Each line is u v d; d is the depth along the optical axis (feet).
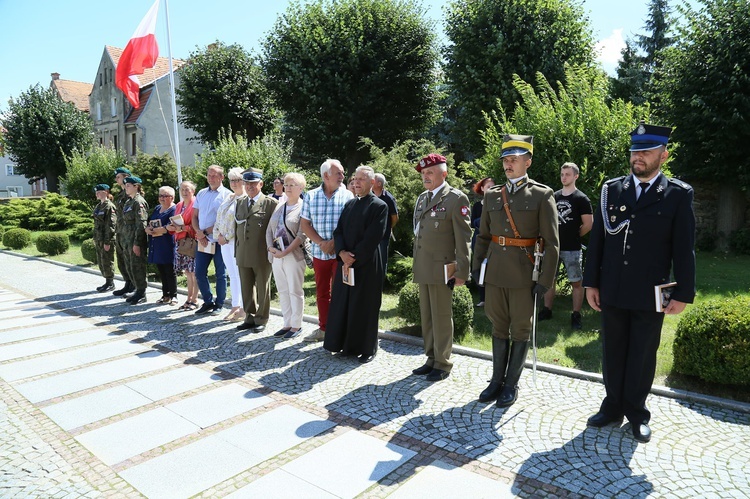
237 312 22.26
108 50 111.96
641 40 93.50
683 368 14.43
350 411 12.92
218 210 22.15
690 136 43.06
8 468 10.37
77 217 64.75
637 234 11.11
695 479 9.78
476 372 15.78
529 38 46.83
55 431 11.96
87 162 69.87
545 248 12.84
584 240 23.97
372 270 16.61
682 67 42.73
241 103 71.51
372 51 58.90
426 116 65.77
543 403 13.38
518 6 47.65
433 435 11.59
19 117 99.25
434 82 63.21
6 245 50.96
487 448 10.99
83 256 38.22
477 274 13.98
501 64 48.19
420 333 19.84
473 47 49.75
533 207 12.87
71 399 13.79
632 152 11.14
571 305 24.12
